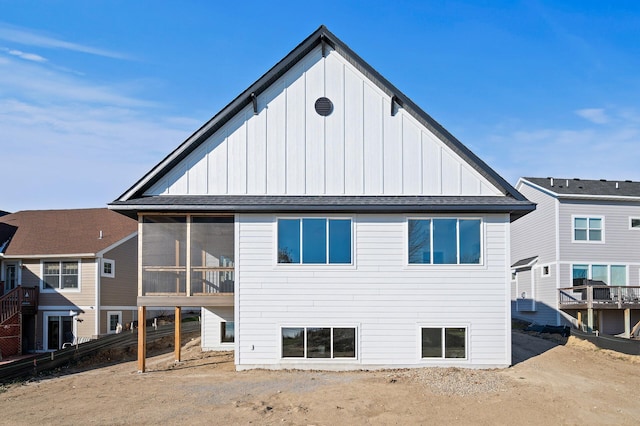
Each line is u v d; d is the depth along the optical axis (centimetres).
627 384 1481
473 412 1241
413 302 1678
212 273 1734
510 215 1786
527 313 3216
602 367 1689
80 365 2100
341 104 1753
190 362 1955
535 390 1403
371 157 1739
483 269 1686
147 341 2581
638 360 1781
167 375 1708
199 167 1744
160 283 1717
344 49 1728
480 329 1672
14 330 2584
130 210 1691
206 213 1709
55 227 2988
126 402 1354
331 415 1218
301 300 1677
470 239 1698
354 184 1733
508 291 1681
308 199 1695
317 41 1753
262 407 1275
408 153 1741
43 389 1575
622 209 2958
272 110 1753
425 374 1550
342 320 1672
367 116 1752
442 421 1184
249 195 1728
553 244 2927
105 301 2748
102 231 2942
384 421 1181
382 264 1689
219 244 1736
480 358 1664
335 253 1692
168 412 1249
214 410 1261
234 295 1697
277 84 1759
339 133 1745
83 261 2708
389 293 1680
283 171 1738
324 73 1762
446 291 1681
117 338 2370
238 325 1672
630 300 2639
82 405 1339
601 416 1220
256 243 1694
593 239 2919
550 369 1647
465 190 1734
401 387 1437
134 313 3027
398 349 1666
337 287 1681
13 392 1540
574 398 1340
